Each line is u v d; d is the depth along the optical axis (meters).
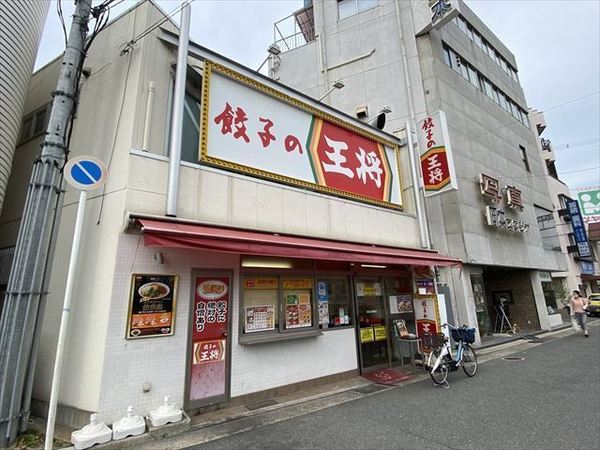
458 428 4.74
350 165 9.05
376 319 8.75
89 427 4.11
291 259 7.09
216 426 4.87
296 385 6.61
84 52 5.61
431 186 10.16
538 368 8.46
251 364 6.04
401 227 9.91
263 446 4.23
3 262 7.36
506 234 14.62
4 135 6.30
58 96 5.20
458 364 7.68
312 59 16.77
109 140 5.84
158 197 5.46
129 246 5.02
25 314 4.49
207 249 5.00
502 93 19.52
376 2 15.87
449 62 15.23
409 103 13.52
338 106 15.24
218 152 6.34
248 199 6.57
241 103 6.98
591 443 4.14
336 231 8.12
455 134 13.45
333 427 4.83
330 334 7.52
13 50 6.50
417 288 9.81
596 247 32.56
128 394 4.64
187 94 6.69
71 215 5.96
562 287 23.91
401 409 5.59
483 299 13.59
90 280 5.14
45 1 7.60
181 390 5.14
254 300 6.45
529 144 20.62
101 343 4.62
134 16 6.35
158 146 5.87
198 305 5.60
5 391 4.22
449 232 12.23
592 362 8.88
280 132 7.58
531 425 4.77
